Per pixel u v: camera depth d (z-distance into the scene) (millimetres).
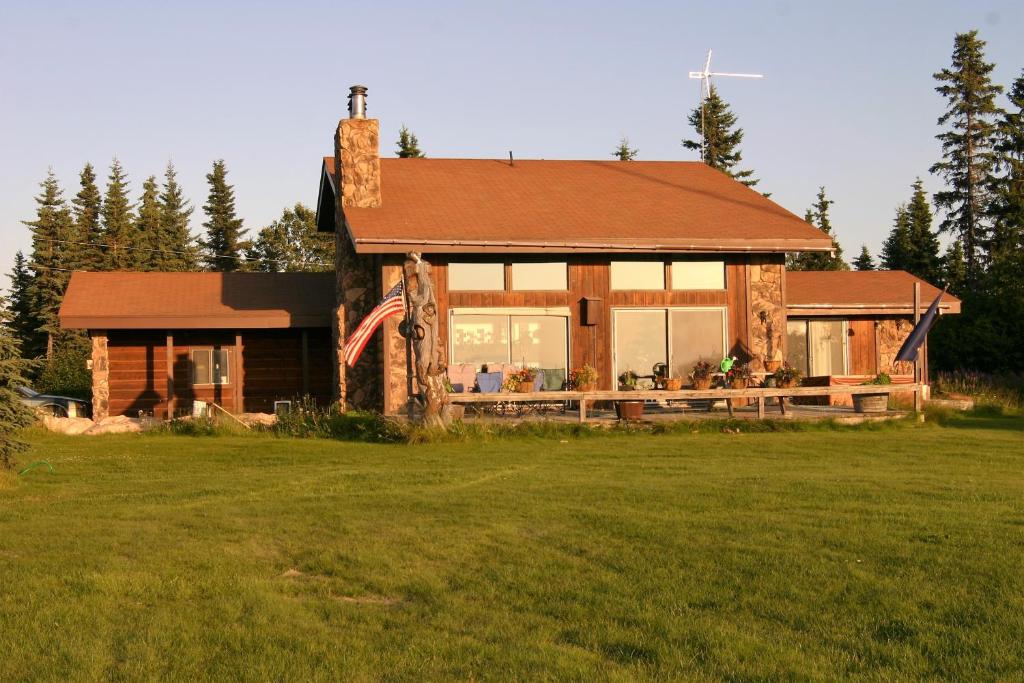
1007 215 45906
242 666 5766
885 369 25812
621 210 23016
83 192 52844
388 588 7316
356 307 21656
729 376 19594
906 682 5469
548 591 7172
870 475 12352
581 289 21531
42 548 8492
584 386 18656
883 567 7629
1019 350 30578
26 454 14984
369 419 18078
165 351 24766
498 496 10781
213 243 58781
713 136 56750
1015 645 5969
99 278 26047
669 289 21953
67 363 33312
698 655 5922
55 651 6012
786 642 6125
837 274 28281
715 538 8578
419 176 24938
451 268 21000
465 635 6316
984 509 9836
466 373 20234
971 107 47719
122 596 7137
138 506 10516
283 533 9062
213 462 14398
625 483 11609
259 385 25203
